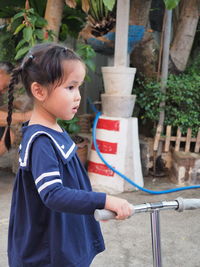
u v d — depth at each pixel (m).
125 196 3.23
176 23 4.19
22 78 1.13
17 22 3.44
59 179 1.00
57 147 1.08
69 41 4.70
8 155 4.02
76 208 0.96
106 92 3.36
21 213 1.16
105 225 2.62
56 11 3.40
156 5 4.36
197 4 3.84
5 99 3.14
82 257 1.18
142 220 2.72
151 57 3.92
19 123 3.19
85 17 3.95
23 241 1.15
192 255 2.22
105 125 3.29
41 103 1.11
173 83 3.64
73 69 1.05
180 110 3.76
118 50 3.24
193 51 4.46
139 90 3.86
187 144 3.70
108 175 3.29
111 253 2.23
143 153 3.82
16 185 1.20
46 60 1.03
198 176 3.50
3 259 2.13
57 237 1.12
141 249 2.29
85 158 3.70
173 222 2.69
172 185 3.57
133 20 3.38
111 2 2.83
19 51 3.01
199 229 2.58
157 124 3.89
